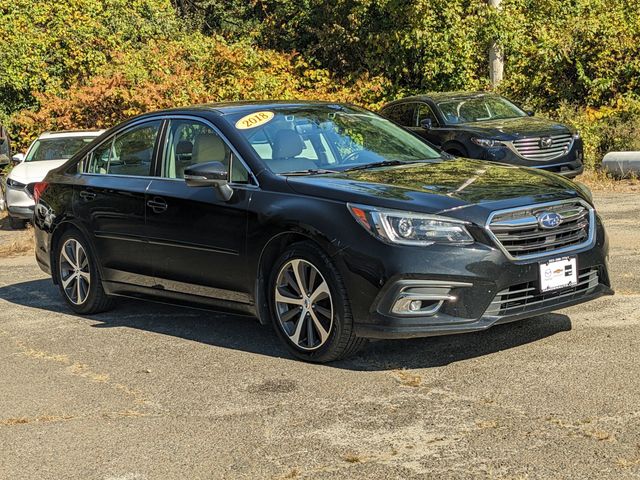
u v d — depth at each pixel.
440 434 4.56
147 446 4.66
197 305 6.71
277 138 6.57
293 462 4.34
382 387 5.36
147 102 18.56
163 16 25.91
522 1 22.64
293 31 25.69
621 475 3.95
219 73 20.97
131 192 7.09
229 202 6.30
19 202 15.16
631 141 17.19
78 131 16.88
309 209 5.80
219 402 5.29
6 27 23.33
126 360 6.30
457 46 21.92
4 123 22.91
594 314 6.64
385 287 5.43
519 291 5.59
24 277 9.91
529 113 15.98
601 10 21.05
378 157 6.71
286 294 6.02
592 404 4.83
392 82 23.30
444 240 5.42
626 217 11.38
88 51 23.62
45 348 6.76
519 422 4.65
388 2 22.34
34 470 4.44
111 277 7.39
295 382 5.57
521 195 5.73
